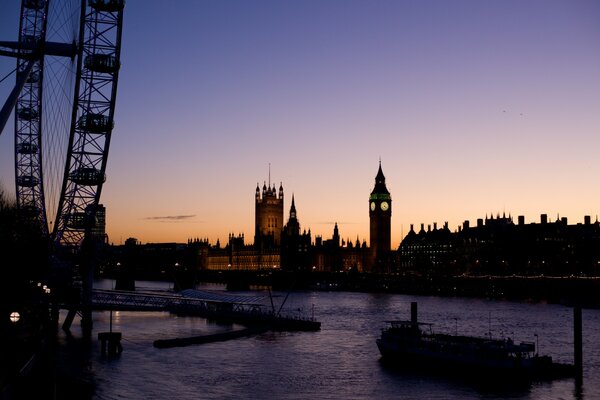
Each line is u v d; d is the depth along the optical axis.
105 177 116.75
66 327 162.00
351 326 196.25
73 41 101.19
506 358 109.12
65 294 151.88
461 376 111.38
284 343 151.75
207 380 106.00
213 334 159.50
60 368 110.25
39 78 103.12
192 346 143.12
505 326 197.25
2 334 64.06
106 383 100.00
